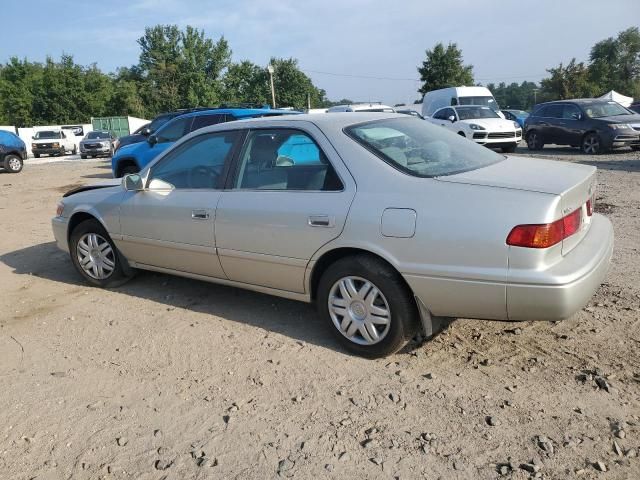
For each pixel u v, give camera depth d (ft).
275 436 9.39
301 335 13.21
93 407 10.55
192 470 8.66
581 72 177.58
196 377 11.50
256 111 34.60
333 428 9.52
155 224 15.10
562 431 9.07
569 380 10.54
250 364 11.93
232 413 10.11
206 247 14.03
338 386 10.84
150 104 211.00
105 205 16.47
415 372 11.19
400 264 10.71
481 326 13.03
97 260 17.35
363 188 11.33
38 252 22.68
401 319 11.10
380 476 8.30
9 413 10.48
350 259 11.44
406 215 10.61
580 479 7.98
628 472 8.08
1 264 21.07
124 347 13.09
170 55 224.94
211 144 14.30
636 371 10.72
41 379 11.75
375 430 9.37
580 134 52.49
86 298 16.62
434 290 10.51
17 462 9.06
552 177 10.89
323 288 12.10
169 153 15.20
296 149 12.57
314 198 11.87
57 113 192.44
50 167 74.64
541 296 9.61
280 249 12.47
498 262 9.80
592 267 10.12
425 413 9.77
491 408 9.81
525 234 9.57
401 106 140.87
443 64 166.81
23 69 202.08
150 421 10.03
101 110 200.75
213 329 13.83
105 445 9.39
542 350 11.76
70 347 13.25
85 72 208.03
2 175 62.13
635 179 33.50
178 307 15.46
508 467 8.30
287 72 205.16
